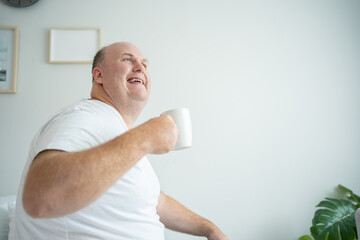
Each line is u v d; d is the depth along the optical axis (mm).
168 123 580
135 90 881
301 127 1732
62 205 445
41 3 1692
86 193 450
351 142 1732
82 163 457
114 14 1723
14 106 1605
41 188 442
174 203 1034
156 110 1680
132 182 702
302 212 1658
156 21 1741
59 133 571
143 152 517
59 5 1700
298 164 1700
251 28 1785
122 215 678
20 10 1676
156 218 808
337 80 1777
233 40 1769
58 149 536
